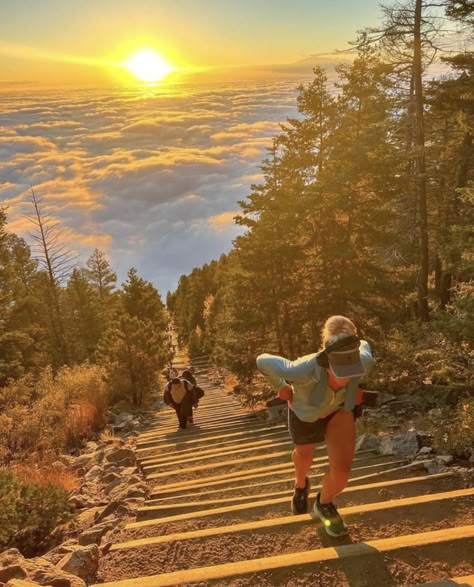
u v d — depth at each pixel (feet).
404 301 39.65
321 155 59.93
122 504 19.21
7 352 76.18
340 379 10.41
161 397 63.77
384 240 37.76
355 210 37.50
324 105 61.26
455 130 66.95
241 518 14.64
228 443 30.27
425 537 10.96
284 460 23.24
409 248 55.93
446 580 9.39
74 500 22.29
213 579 10.32
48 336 113.60
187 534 12.87
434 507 12.77
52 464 29.96
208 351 112.98
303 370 10.83
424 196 58.44
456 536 10.87
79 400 46.96
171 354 66.28
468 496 13.12
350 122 43.78
